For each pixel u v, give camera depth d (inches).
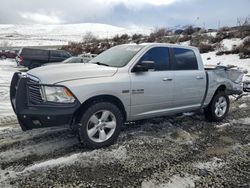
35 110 169.5
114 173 153.8
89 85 176.1
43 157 170.2
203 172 159.3
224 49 880.3
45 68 191.8
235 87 287.6
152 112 213.6
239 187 144.4
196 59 247.0
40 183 140.6
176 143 203.5
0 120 256.7
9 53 1460.4
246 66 701.9
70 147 186.5
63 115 168.6
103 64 210.7
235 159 179.5
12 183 139.9
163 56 220.7
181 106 234.8
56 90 170.1
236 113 304.5
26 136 206.2
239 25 1112.8
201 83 244.7
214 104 262.8
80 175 150.0
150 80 204.8
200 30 1233.4
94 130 183.3
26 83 172.6
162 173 156.2
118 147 189.8
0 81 546.3
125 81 191.3
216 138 219.0
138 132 222.8
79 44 1590.8
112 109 187.2
